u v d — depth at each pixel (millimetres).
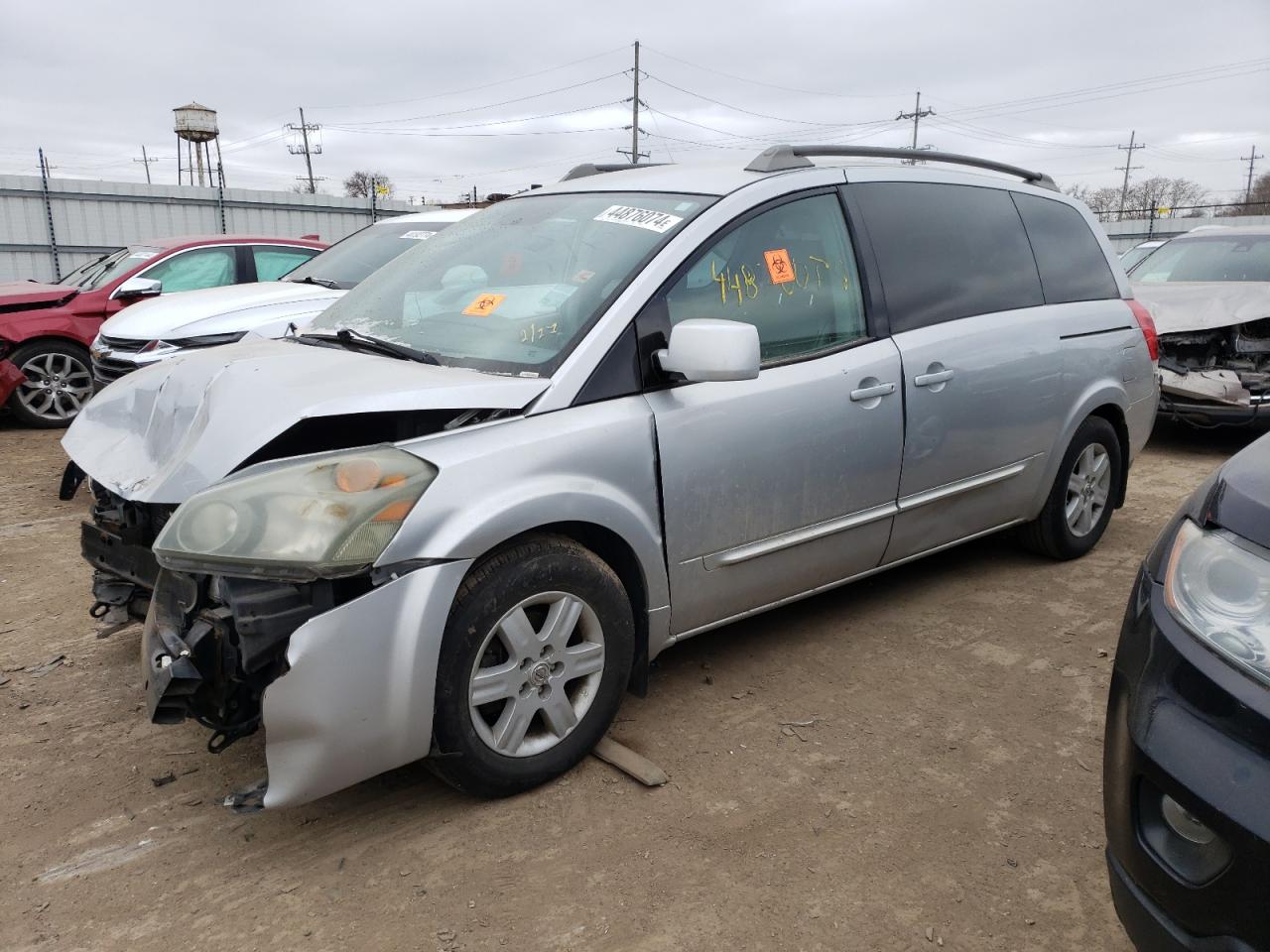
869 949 2156
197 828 2615
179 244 8922
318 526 2273
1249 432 7750
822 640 3754
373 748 2391
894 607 4070
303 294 7160
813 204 3400
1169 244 8586
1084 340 4254
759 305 3160
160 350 6727
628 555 2854
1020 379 3926
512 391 2664
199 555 2258
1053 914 2262
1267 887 1500
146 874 2430
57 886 2385
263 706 2275
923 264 3678
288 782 2322
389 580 2365
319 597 2326
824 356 3287
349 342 3221
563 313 2932
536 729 2773
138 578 2945
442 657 2461
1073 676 3455
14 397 8406
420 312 3273
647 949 2158
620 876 2396
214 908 2303
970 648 3684
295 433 2674
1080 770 2859
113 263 9406
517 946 2168
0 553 4910
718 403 2984
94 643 3799
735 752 2957
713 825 2594
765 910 2275
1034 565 4555
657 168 3662
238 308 6973
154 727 3143
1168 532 1964
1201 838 1641
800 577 3373
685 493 2918
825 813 2645
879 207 3604
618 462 2750
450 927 2229
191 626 2395
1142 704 1771
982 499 3963
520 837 2555
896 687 3371
